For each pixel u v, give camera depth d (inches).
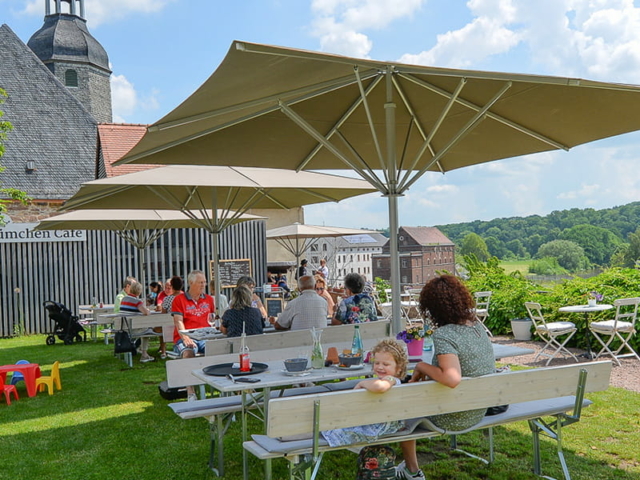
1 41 873.5
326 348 251.4
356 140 257.0
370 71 171.9
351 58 144.3
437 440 219.1
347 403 140.8
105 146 821.2
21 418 279.3
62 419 274.2
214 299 348.2
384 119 235.3
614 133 209.9
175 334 319.0
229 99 168.1
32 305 692.1
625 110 184.1
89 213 459.2
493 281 560.1
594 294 370.6
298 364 183.5
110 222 516.1
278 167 280.4
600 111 190.1
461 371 153.5
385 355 153.4
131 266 733.3
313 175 321.7
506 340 454.9
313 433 138.6
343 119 226.1
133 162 239.9
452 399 151.0
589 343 372.8
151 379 360.8
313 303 274.7
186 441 230.7
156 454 216.2
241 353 191.6
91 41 1819.6
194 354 292.2
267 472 164.1
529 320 449.7
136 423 261.1
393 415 145.2
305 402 137.3
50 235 698.2
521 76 146.7
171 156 246.5
